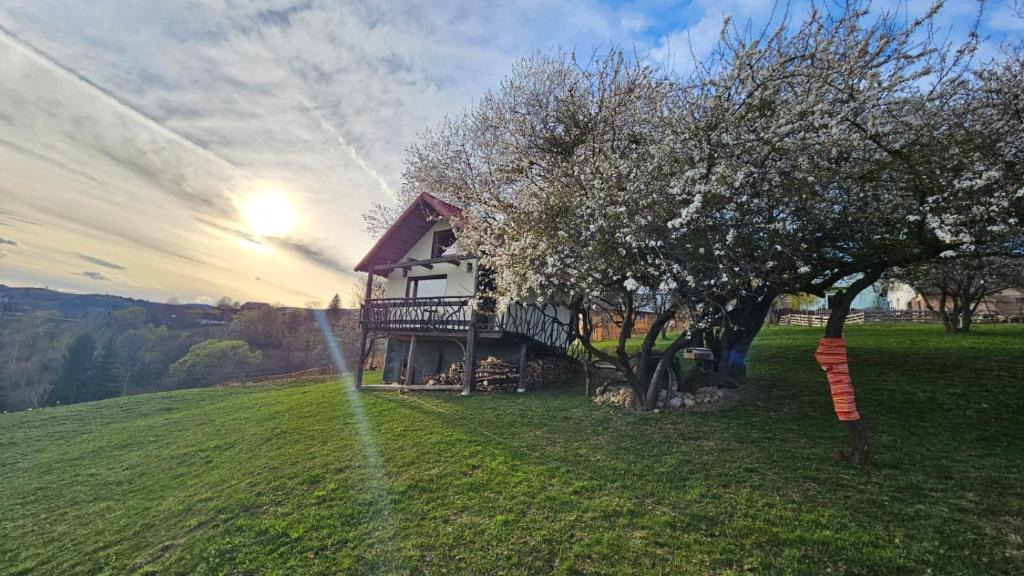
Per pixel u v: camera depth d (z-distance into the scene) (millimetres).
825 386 8875
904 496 4305
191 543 4867
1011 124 4277
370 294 14586
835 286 6566
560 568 3662
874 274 5180
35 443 11141
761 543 3715
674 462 5562
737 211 5316
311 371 28531
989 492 4289
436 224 14828
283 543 4574
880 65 4656
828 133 4750
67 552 5168
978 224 4215
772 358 12359
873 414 6957
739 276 5676
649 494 4754
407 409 9906
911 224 4668
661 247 6074
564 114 10398
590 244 6406
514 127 12148
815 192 4969
